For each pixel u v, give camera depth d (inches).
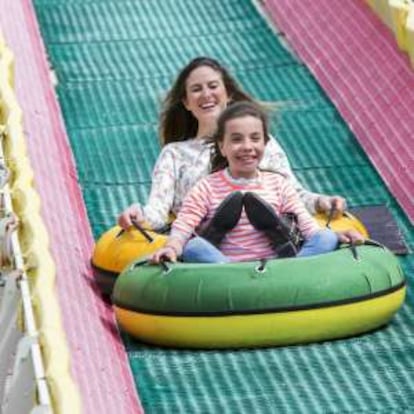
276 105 753.0
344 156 815.7
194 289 565.0
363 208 742.5
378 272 580.4
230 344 571.2
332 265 574.2
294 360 565.0
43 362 463.5
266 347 574.6
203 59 642.8
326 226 624.7
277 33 1003.9
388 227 714.2
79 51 979.9
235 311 562.9
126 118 872.9
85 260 660.1
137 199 765.3
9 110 699.4
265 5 1055.0
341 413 523.8
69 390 437.4
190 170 633.0
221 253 582.9
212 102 636.1
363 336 587.5
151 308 569.3
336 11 954.1
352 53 899.4
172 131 651.5
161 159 639.8
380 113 828.0
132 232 621.0
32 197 591.5
